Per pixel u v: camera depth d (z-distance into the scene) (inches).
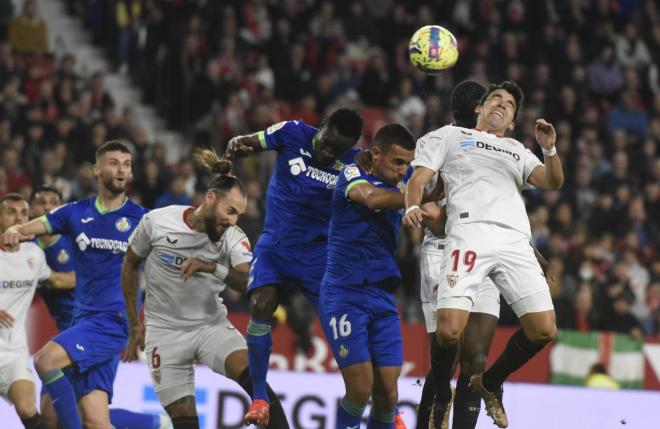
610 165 1727.4
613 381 1293.1
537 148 1712.6
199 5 1798.7
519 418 1182.3
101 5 1888.5
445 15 1987.0
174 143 1716.3
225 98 1681.8
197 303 804.0
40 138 1501.0
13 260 863.7
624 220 1594.5
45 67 1729.8
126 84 1820.9
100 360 850.1
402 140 706.2
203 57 1733.5
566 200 1604.3
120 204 864.3
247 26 1868.8
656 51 2078.0
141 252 803.4
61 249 919.7
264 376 753.0
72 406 829.2
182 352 805.2
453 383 1149.7
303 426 1124.5
